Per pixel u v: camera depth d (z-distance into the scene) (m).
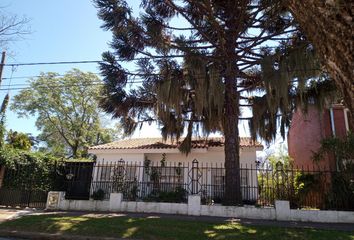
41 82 36.44
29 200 15.29
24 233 9.76
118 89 14.75
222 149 17.91
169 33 13.70
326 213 11.31
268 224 10.44
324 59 2.53
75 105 38.00
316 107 14.19
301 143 20.69
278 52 12.55
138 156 18.64
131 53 13.98
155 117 15.81
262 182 14.75
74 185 16.45
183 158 18.41
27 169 15.78
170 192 14.39
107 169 18.50
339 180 12.41
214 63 13.31
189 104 15.32
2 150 15.73
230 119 13.55
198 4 12.77
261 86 15.27
